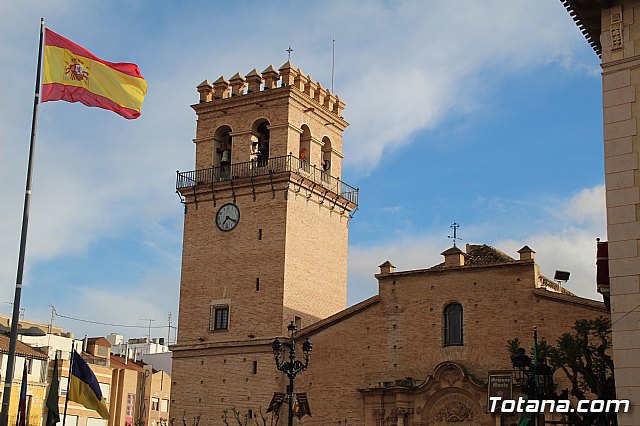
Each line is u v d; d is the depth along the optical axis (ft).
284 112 225.15
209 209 229.86
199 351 221.25
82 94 122.52
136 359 399.85
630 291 103.09
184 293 227.40
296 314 216.95
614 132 108.06
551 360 144.77
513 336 189.88
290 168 220.84
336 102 244.22
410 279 204.23
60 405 306.14
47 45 121.70
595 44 120.57
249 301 218.38
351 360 205.46
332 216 235.40
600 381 138.41
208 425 215.51
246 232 222.89
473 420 189.67
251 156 227.81
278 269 216.13
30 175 114.42
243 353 215.51
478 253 214.28
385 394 197.47
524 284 191.31
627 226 104.83
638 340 101.50
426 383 194.49
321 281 227.20
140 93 126.31
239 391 213.66
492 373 188.44
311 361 209.46
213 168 231.09
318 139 235.61
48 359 304.09
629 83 108.58
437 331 198.49
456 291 198.39
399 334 202.18
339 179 240.32
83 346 341.82
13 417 282.36
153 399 355.36
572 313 184.85
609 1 111.24
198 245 228.84
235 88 234.17
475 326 194.49
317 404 206.18
